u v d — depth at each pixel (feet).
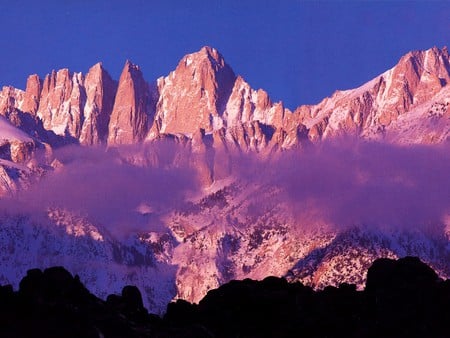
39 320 284.82
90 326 290.15
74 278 314.55
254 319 326.65
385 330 314.14
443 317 312.91
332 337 318.45
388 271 330.54
